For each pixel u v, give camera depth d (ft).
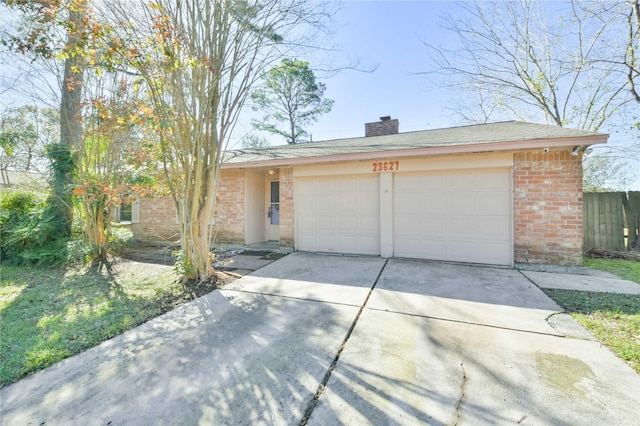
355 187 23.81
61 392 7.24
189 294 14.60
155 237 32.04
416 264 20.18
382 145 22.76
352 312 12.01
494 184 19.61
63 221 22.59
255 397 6.92
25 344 9.70
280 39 17.28
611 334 9.74
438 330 10.25
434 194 21.22
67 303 13.53
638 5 25.02
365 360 8.41
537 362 8.17
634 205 23.02
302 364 8.27
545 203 18.66
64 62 21.17
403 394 6.91
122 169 21.08
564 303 12.61
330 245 24.71
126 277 17.90
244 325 10.97
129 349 9.34
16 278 17.87
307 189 25.40
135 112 16.85
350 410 6.42
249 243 29.43
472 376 7.57
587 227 24.09
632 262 20.40
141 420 6.26
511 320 11.00
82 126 21.75
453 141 19.83
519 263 19.31
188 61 13.69
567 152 18.19
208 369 8.13
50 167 22.39
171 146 15.75
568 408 6.36
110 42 12.66
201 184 16.10
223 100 16.12
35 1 11.43
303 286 15.78
